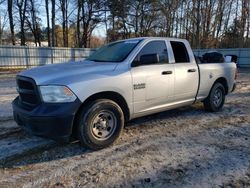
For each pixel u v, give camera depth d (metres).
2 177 3.18
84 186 2.98
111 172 3.29
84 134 3.75
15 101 4.20
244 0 36.03
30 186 2.98
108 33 39.44
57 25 39.84
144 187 2.95
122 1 34.56
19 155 3.78
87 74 3.83
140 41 4.55
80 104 3.61
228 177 3.14
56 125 3.45
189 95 5.32
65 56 24.28
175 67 4.90
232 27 39.12
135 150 3.96
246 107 6.79
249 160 3.60
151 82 4.45
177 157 3.71
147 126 5.10
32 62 21.92
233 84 6.70
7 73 17.75
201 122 5.39
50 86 3.51
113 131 4.06
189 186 2.95
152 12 38.53
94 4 34.31
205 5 36.91
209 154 3.80
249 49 24.86
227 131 4.82
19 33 33.34
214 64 5.99
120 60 4.30
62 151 3.92
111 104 3.96
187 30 39.62
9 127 5.04
